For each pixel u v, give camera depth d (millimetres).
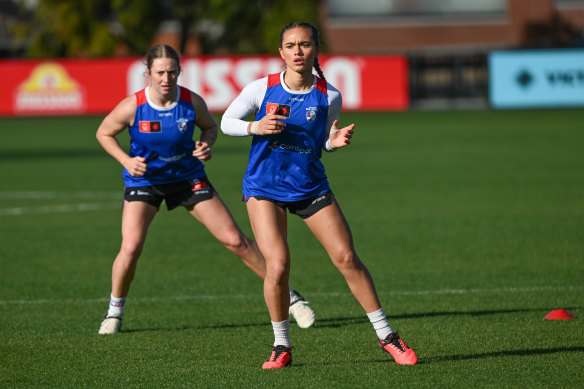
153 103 23266
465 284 29703
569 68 115938
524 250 35562
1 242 39344
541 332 22969
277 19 138000
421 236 39406
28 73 117812
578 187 54125
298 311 24250
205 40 146000
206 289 29781
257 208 19688
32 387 18953
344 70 117562
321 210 19641
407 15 172875
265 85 19453
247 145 90562
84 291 29609
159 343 22703
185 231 42062
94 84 116750
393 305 26906
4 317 25891
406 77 117125
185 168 23938
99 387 18859
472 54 121312
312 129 19375
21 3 144875
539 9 173250
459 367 19734
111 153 23297
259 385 18656
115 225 43938
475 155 73625
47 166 70375
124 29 139500
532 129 95000
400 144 84250
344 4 172500
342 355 21219
